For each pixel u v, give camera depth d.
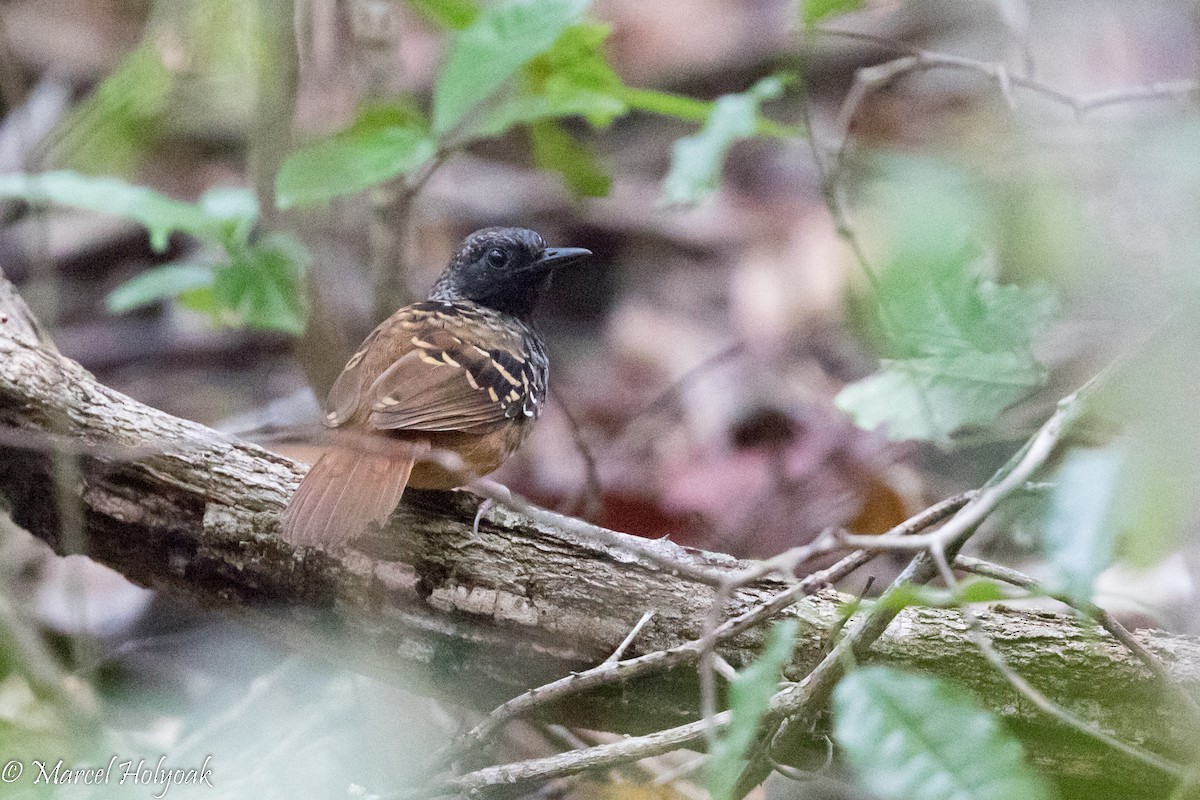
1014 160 8.38
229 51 8.91
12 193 8.24
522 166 15.98
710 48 17.25
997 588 5.54
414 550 7.20
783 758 6.74
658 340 13.95
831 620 6.73
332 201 11.81
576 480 11.92
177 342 14.09
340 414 7.95
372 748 8.43
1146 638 6.57
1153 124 7.67
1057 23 13.64
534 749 8.99
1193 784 5.58
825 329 13.01
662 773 8.69
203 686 9.90
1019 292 6.75
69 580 8.91
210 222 8.67
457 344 8.48
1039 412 9.87
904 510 10.47
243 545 7.32
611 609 6.97
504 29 8.04
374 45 10.08
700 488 11.54
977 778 4.45
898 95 14.07
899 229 5.98
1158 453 4.63
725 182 16.02
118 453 6.77
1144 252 7.02
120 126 9.15
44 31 15.34
